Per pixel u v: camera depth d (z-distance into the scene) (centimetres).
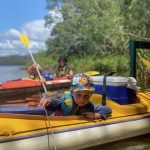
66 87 455
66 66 479
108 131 210
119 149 209
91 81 208
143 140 226
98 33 1406
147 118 233
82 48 1722
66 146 191
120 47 1249
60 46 1928
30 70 451
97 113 210
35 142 179
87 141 200
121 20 1177
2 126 177
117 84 233
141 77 615
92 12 1627
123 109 227
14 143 172
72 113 208
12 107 206
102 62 1336
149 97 260
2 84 409
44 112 197
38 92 422
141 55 610
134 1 927
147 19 927
